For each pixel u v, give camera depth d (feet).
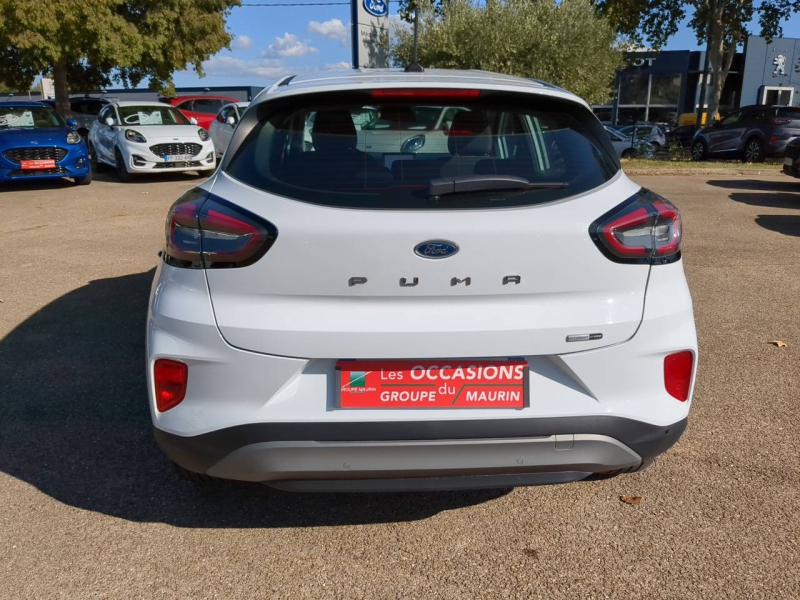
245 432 7.34
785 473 10.13
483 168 7.84
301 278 7.27
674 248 7.90
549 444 7.48
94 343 15.20
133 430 11.39
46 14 59.82
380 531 8.89
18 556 8.29
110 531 8.80
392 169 7.75
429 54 58.18
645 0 87.20
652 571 8.09
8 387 12.94
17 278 20.61
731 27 91.09
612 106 131.75
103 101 75.77
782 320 17.04
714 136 64.54
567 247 7.36
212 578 7.98
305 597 7.68
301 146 8.03
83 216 31.71
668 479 10.02
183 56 73.92
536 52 58.03
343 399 7.34
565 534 8.81
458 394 7.40
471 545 8.60
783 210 33.73
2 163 39.73
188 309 7.46
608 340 7.52
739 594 7.70
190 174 50.34
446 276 7.26
